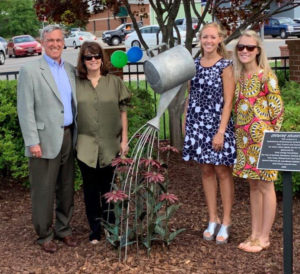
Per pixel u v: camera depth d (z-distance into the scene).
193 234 4.91
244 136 4.34
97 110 4.48
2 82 6.62
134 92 7.30
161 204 4.41
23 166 6.11
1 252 4.68
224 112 4.36
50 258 4.52
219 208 5.61
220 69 4.34
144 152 4.64
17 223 5.41
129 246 4.58
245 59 4.21
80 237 4.95
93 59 4.41
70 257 4.51
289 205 3.59
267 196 4.45
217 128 4.44
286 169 3.55
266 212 4.48
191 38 7.62
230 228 4.87
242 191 6.07
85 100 4.46
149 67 4.21
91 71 4.49
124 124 4.69
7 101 6.27
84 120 4.48
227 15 8.07
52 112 4.38
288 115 5.87
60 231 4.78
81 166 4.58
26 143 4.36
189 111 4.52
